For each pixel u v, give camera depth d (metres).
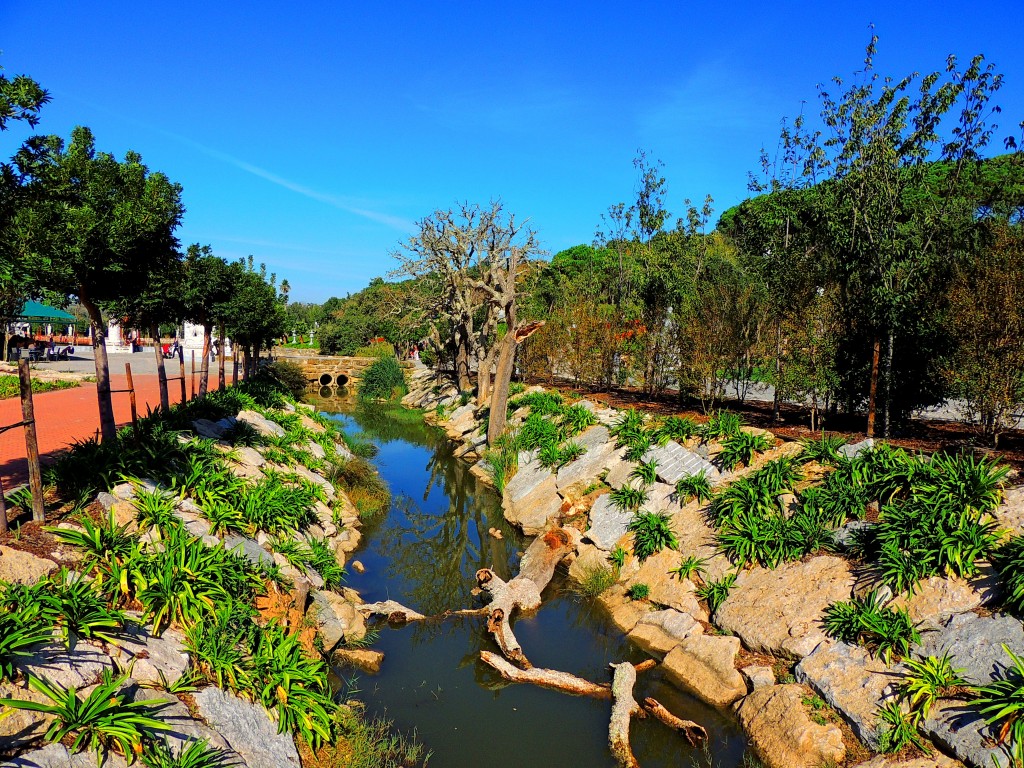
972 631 6.57
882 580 7.61
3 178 6.58
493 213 28.89
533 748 6.96
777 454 11.27
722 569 9.48
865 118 11.84
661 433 13.42
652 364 19.77
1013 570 6.70
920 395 12.09
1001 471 7.86
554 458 15.81
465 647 9.30
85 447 9.16
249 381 23.45
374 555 12.59
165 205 10.74
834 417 14.88
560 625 9.88
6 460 11.18
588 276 32.25
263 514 9.73
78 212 9.01
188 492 9.18
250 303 20.48
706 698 7.75
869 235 11.81
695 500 11.29
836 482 9.45
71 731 4.70
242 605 7.17
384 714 7.50
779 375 13.52
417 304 33.47
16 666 4.91
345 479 15.93
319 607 8.89
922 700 6.25
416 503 16.42
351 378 44.03
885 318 11.55
